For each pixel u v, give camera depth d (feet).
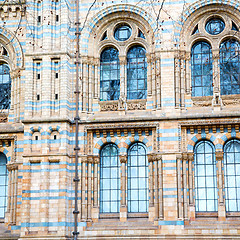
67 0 159.63
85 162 153.38
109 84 161.38
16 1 167.43
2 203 159.63
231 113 148.66
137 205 151.94
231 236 142.82
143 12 159.63
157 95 154.20
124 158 153.38
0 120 164.04
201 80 157.07
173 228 144.97
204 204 148.87
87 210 151.23
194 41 158.81
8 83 167.94
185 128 151.43
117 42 161.68
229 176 149.38
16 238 151.23
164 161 149.07
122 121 153.38
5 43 168.14
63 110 152.66
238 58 156.56
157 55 156.15
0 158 162.30
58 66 156.46
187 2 158.40
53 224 146.30
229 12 157.58
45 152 150.10
